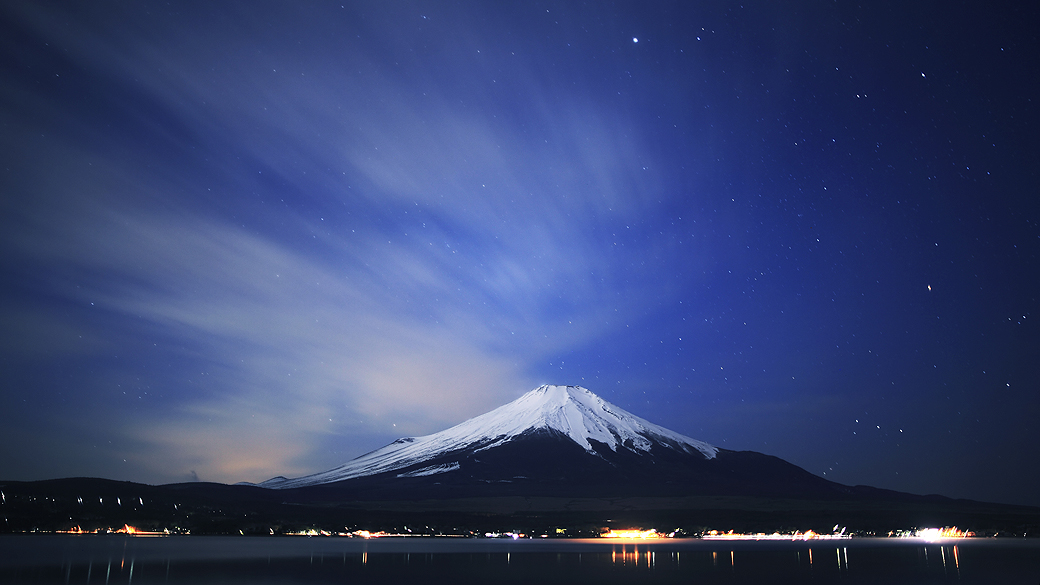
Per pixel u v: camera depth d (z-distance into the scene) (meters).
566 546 97.62
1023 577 52.94
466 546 96.38
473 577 52.88
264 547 89.31
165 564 62.28
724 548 91.50
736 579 51.81
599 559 71.00
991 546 94.31
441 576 53.62
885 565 63.25
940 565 63.03
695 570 58.78
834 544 101.88
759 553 80.50
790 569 59.50
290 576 53.34
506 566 62.66
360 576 53.47
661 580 50.91
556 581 50.19
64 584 47.56
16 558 66.62
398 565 63.41
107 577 51.75
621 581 50.16
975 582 49.72
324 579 51.22
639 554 79.00
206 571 56.53
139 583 48.16
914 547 92.06
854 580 51.06
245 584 47.81
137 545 89.56
